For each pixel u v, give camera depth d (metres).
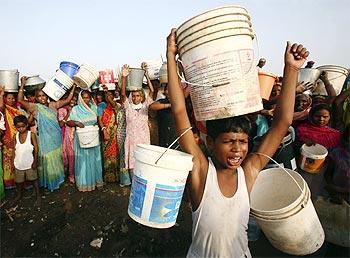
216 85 1.77
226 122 1.74
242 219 1.82
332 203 3.18
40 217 4.50
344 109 4.89
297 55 1.95
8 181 5.48
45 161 5.38
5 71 5.18
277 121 1.99
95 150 5.38
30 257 3.60
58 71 5.34
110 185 5.61
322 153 3.50
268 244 3.34
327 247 3.20
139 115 5.17
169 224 1.79
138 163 1.78
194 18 1.73
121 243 3.83
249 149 3.24
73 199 5.06
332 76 5.02
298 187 2.09
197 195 1.82
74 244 3.84
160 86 5.68
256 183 2.25
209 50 1.74
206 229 1.79
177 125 1.86
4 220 4.43
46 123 5.34
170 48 1.88
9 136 5.32
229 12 1.73
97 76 5.32
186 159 1.70
